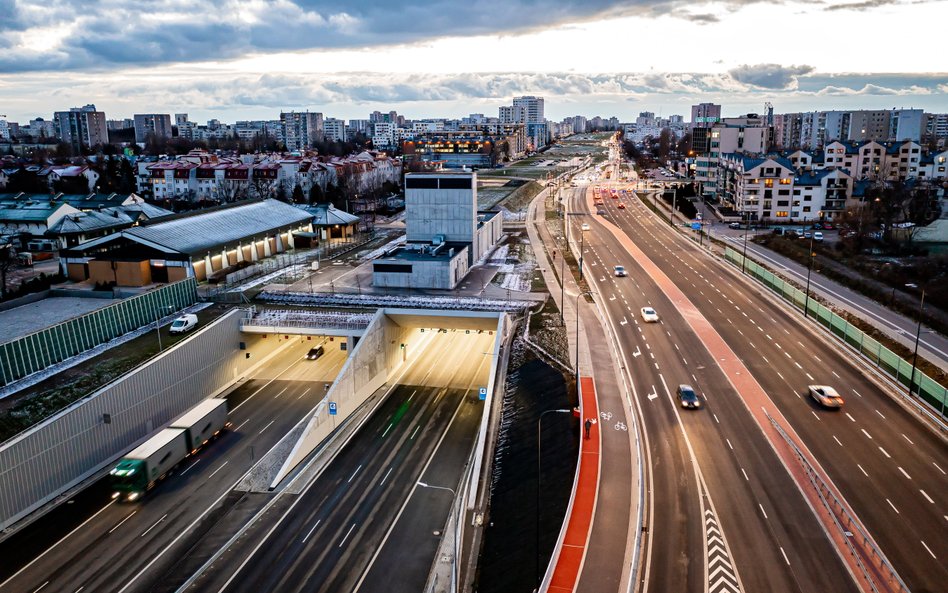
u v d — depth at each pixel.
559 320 92.00
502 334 84.88
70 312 87.44
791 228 159.25
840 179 167.12
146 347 78.69
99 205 162.50
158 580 49.44
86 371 71.25
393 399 81.19
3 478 54.84
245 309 89.62
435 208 123.12
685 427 61.16
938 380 68.94
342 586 48.66
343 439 71.00
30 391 66.19
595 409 64.94
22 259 123.44
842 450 56.31
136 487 59.09
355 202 196.25
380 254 134.12
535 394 72.12
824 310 86.94
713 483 51.97
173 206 194.25
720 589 40.53
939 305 91.75
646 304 99.12
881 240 130.00
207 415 68.69
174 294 92.38
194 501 59.53
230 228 125.19
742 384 70.12
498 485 59.16
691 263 126.12
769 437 58.94
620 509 49.09
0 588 48.56
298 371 88.69
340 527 55.75
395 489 61.31
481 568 49.09
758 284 109.38
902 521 46.59
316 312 92.44
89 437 62.94
